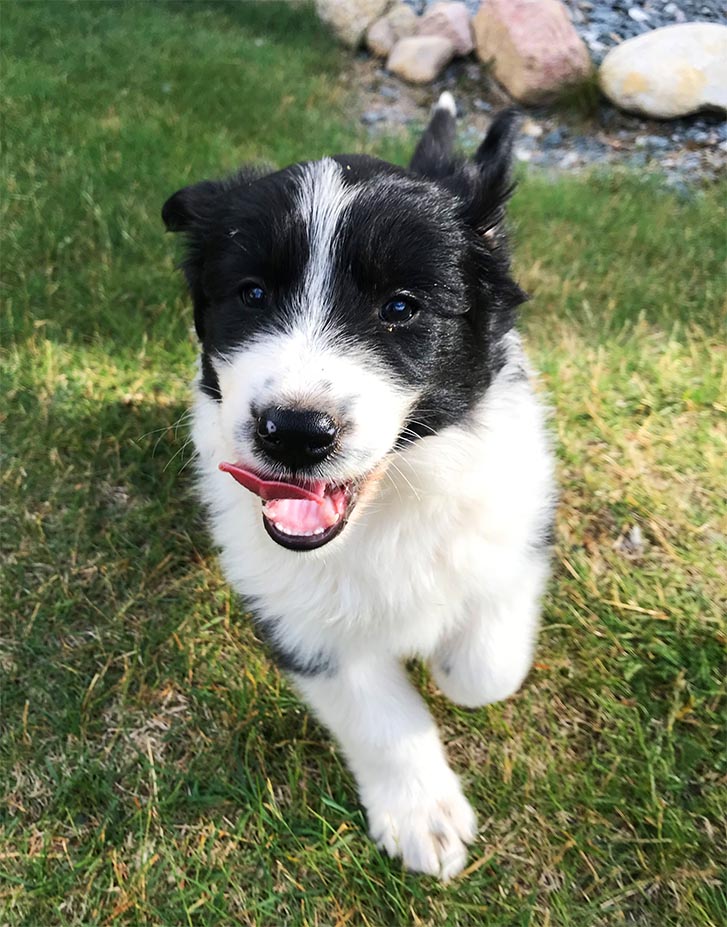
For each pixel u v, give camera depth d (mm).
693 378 474
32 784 316
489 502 294
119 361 490
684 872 287
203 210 313
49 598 374
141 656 353
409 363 264
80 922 283
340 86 926
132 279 544
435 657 335
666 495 409
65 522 404
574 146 817
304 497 249
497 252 300
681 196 704
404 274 259
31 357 491
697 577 374
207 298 297
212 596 379
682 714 325
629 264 588
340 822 307
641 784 304
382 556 289
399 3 1036
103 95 792
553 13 878
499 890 289
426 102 914
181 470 425
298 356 247
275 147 718
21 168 652
